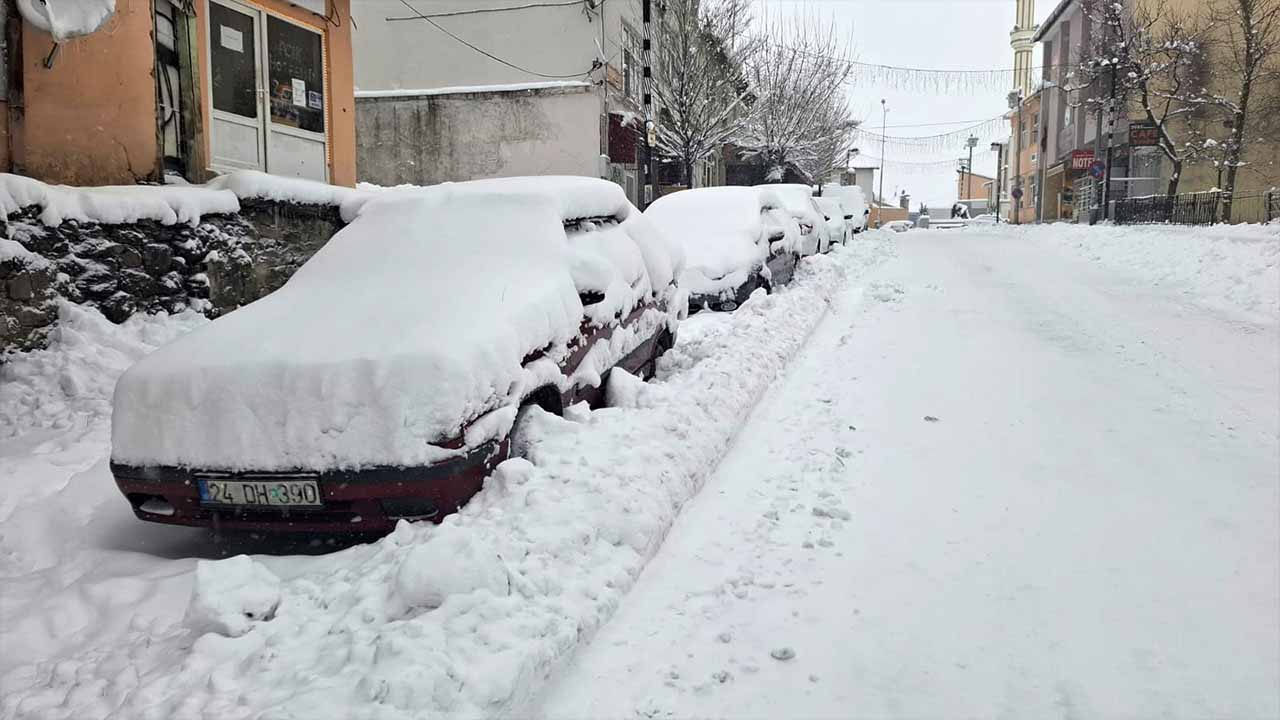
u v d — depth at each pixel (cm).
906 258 2014
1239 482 499
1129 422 620
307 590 358
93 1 784
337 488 392
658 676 319
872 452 568
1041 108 5181
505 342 439
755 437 606
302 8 1170
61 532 459
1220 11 3031
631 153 2256
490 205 591
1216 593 373
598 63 2222
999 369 789
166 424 411
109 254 746
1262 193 2620
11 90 777
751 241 1197
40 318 692
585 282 550
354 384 399
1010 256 2034
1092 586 382
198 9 985
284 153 1155
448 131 2117
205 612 326
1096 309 1123
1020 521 453
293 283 538
